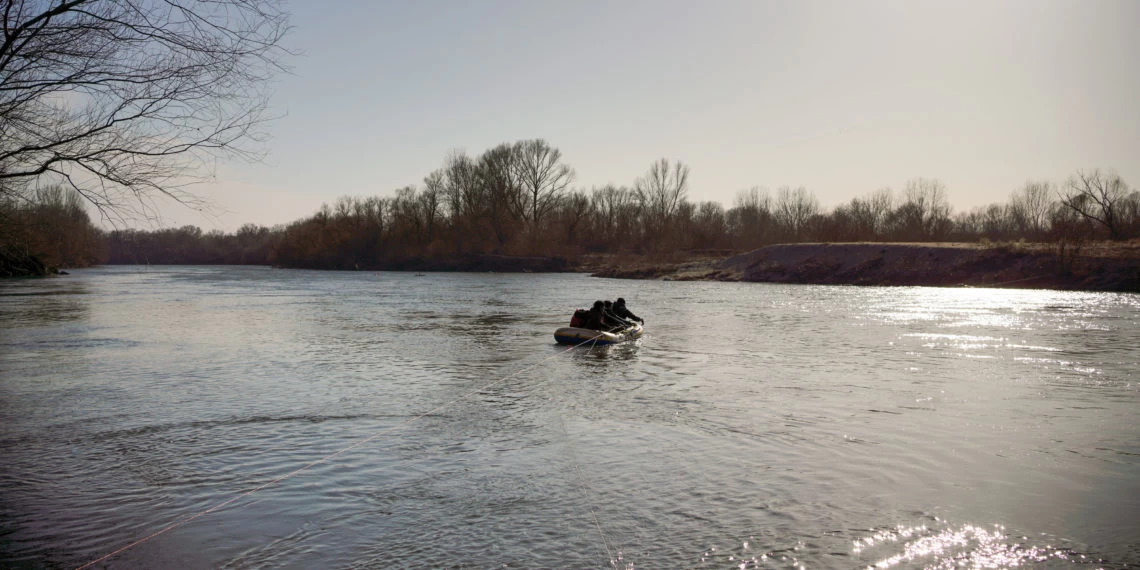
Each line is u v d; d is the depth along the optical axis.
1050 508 7.09
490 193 91.19
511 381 14.22
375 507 7.18
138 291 46.25
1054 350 18.19
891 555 6.03
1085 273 43.22
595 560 5.94
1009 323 24.80
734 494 7.52
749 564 5.85
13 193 8.11
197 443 9.58
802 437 9.81
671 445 9.42
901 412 11.31
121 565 5.87
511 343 20.20
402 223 96.62
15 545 6.26
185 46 7.62
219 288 50.44
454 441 9.67
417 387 13.58
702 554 6.05
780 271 55.12
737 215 117.00
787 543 6.27
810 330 22.94
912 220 82.75
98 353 18.19
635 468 8.43
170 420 10.90
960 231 94.06
